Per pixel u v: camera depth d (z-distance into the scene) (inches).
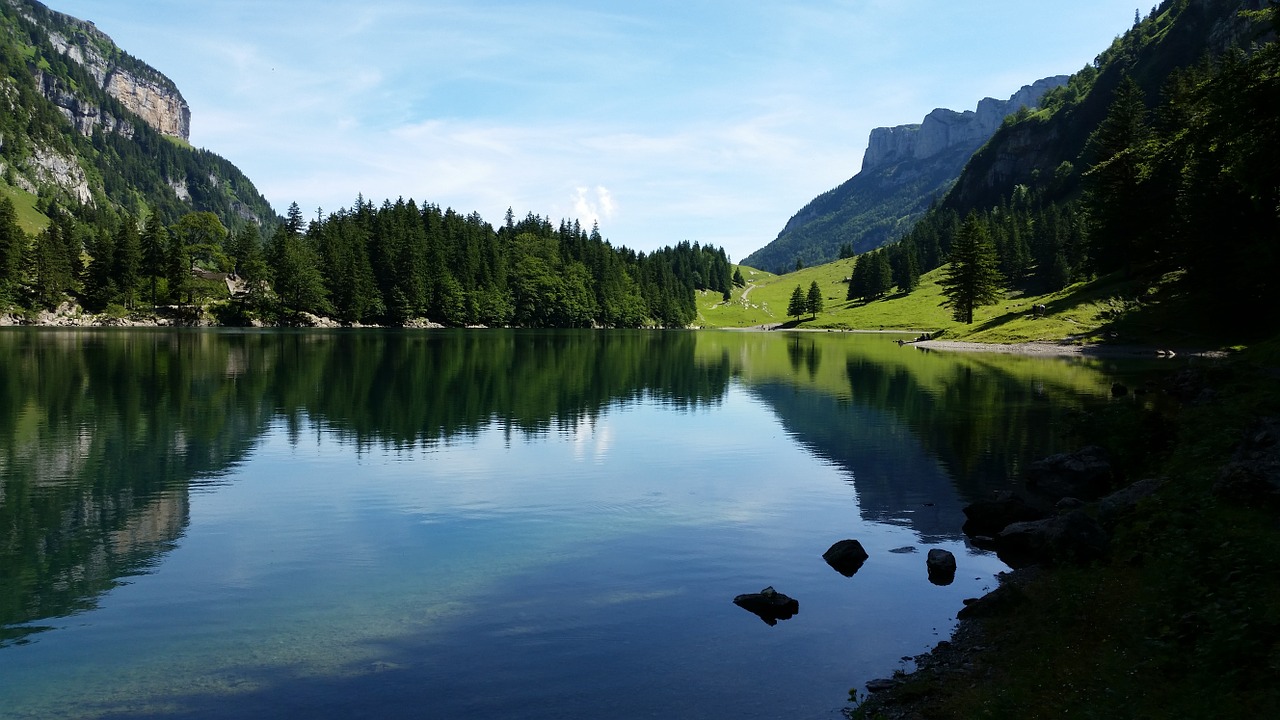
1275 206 1898.4
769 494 932.0
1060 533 647.8
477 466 1080.8
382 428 1390.3
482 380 2207.2
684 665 468.1
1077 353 3088.1
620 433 1370.6
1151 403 1317.7
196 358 2714.1
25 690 430.0
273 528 772.6
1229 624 402.3
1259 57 1310.3
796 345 4594.0
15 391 1772.9
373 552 698.2
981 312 5693.9
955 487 970.1
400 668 461.7
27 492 909.8
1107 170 3358.8
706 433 1371.8
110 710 407.5
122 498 885.8
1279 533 520.7
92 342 3447.3
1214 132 1519.4
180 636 509.4
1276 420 778.8
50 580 619.5
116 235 5629.9
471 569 652.1
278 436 1296.8
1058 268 6112.2
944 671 452.4
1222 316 2733.8
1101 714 354.9
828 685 442.0
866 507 874.1
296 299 5856.3
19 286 5265.8
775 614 555.2
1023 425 1438.2
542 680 446.9
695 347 4298.7
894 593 599.5
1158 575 521.0
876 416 1567.4
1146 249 3176.7
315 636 509.7
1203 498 634.8
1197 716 336.2
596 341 4847.4
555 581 623.5
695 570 654.5
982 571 650.8
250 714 403.9
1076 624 484.4
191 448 1186.6
